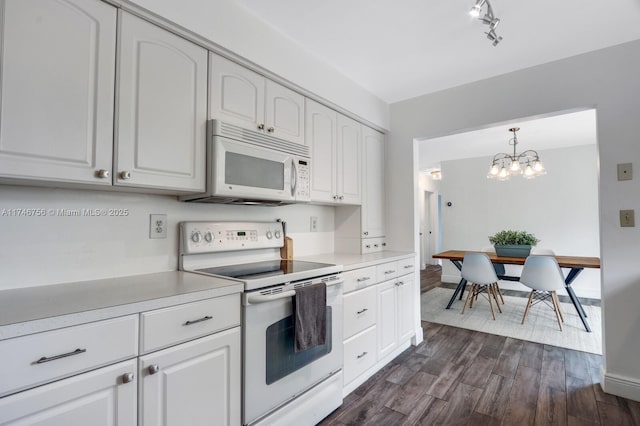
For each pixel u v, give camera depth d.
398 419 1.78
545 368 2.39
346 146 2.58
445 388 2.11
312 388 1.71
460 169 5.76
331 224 2.86
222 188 1.57
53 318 0.90
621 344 2.00
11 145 1.02
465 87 2.68
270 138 1.86
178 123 1.46
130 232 1.57
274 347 1.51
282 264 1.99
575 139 4.34
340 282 1.88
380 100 2.97
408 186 2.98
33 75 1.06
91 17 1.20
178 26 1.44
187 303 1.20
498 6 1.73
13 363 0.83
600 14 1.79
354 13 1.79
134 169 1.31
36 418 0.87
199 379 1.23
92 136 1.19
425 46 2.13
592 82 2.15
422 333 3.02
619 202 2.02
